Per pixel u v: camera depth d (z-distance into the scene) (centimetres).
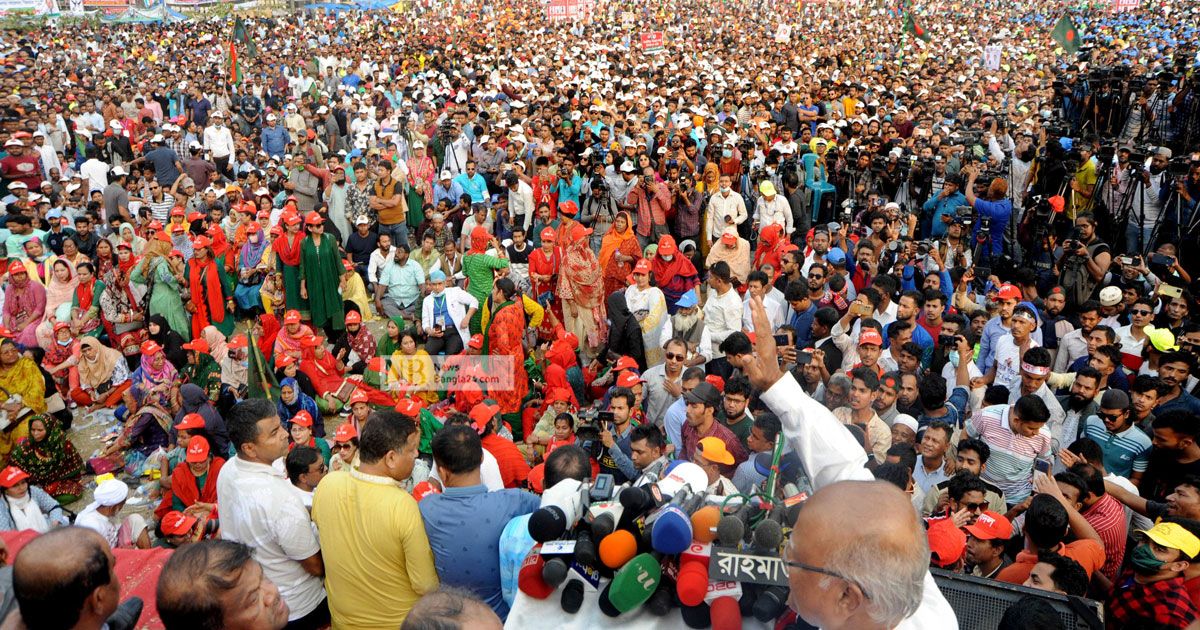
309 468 480
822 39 3497
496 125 1638
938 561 386
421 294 1120
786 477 197
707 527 187
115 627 227
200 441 648
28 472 730
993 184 1021
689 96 1964
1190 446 524
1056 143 1130
